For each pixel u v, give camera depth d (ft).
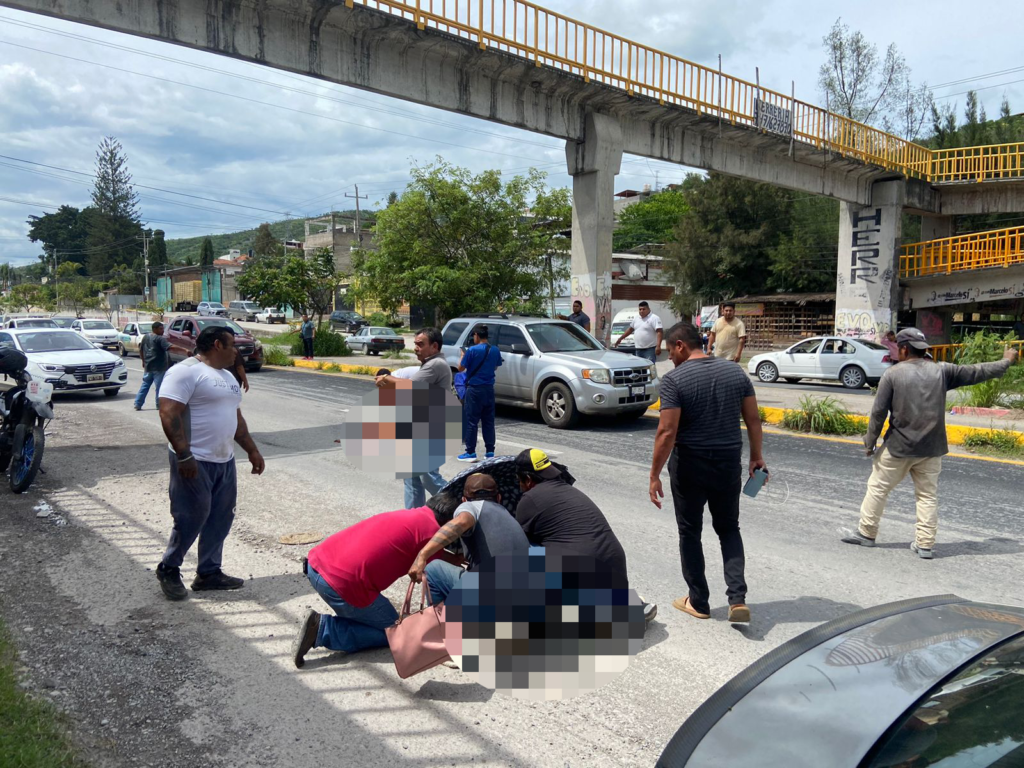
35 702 11.23
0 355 24.93
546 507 13.16
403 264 70.08
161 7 40.42
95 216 327.26
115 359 52.21
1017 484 26.61
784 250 126.41
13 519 21.48
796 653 7.61
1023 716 5.92
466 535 13.06
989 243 87.71
